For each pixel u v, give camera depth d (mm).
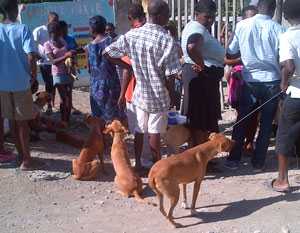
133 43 5465
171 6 9484
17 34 5766
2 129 6277
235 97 6266
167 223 4691
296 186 5422
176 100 6832
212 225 4602
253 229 4492
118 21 10789
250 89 5926
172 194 4508
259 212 4820
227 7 8453
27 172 6035
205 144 4781
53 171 6117
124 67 5730
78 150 7043
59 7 11664
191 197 5246
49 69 8664
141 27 5516
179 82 6840
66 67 8109
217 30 8883
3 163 6293
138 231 4566
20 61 5789
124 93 5895
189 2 9188
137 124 5688
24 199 5363
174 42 5438
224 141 4777
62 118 8234
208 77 5770
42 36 8836
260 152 6012
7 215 5012
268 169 6102
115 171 5715
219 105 5953
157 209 5012
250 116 6055
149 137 5691
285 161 5227
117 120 5848
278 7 6758
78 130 8078
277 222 4602
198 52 5555
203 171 4742
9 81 5777
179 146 6160
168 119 6219
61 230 4660
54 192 5531
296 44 4898
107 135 6746
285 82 4969
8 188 5621
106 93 6523
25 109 5883
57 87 8164
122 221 4789
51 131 7590
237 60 6070
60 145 7246
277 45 5781
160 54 5414
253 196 5219
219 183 5656
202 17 5684
